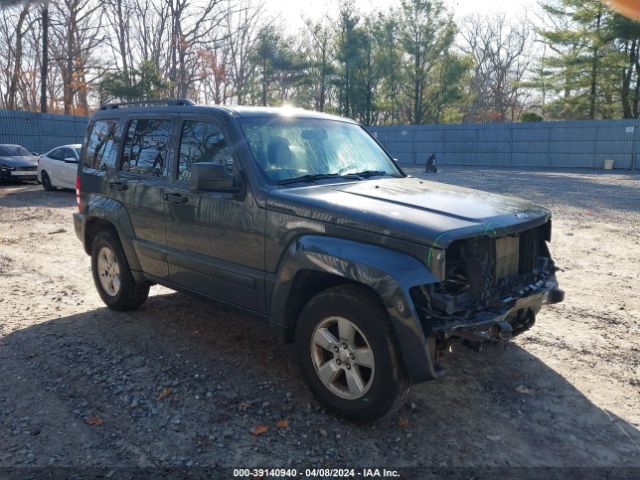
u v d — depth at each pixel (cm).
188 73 4938
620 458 344
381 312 348
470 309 352
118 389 424
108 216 566
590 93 4147
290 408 397
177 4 4644
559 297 421
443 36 4722
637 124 3130
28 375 449
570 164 3397
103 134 602
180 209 482
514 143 3597
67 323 568
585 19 3784
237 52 5284
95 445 353
